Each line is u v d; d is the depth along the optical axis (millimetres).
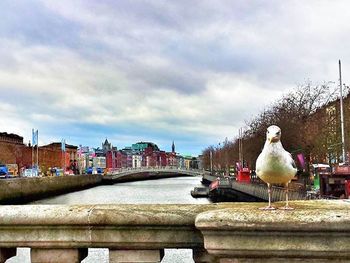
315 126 48375
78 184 98812
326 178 29547
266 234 3439
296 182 45750
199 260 3900
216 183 69125
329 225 3340
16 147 115000
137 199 71125
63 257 3883
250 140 66125
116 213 3766
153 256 3824
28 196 64750
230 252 3516
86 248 4008
